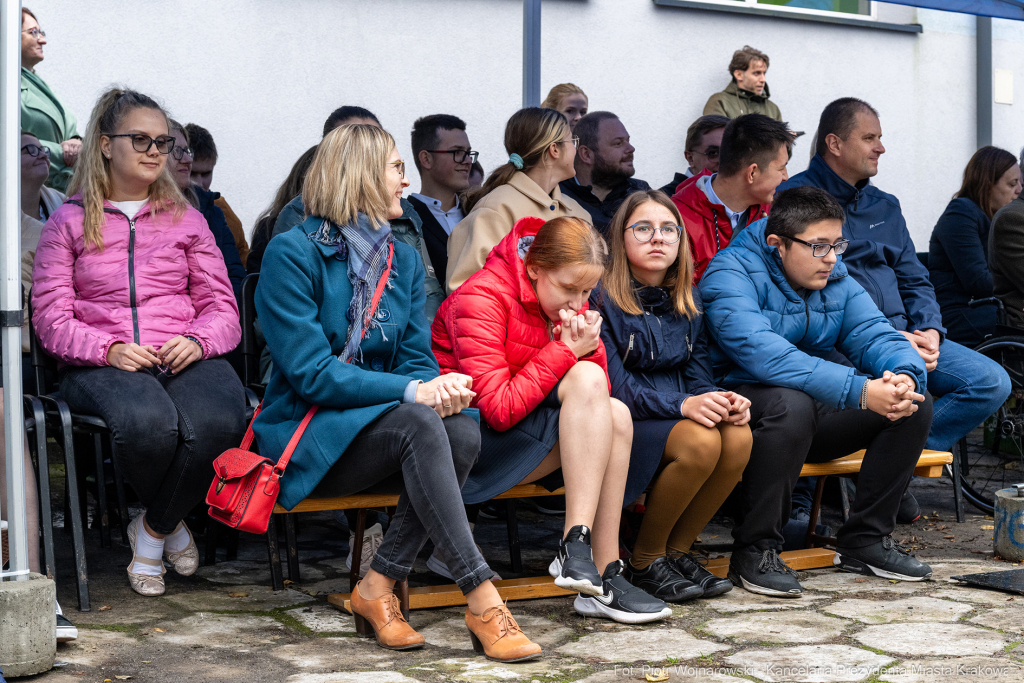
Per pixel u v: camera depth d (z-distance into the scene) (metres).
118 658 2.57
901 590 3.34
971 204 5.43
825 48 8.05
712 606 3.14
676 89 7.53
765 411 3.30
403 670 2.52
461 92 6.86
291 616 2.99
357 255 2.91
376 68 6.58
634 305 3.30
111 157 3.33
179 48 6.05
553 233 3.02
